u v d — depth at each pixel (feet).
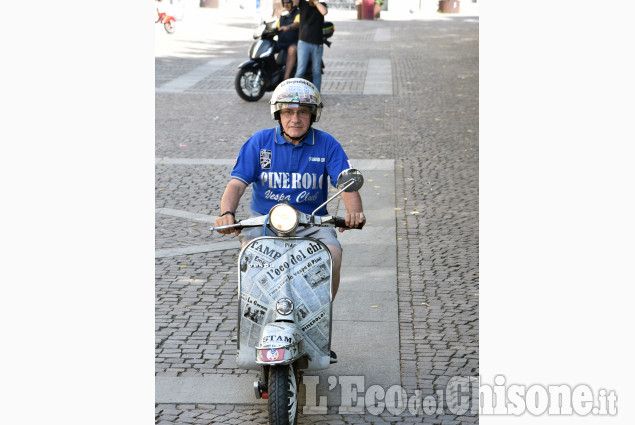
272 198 16.14
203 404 15.87
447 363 17.65
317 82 50.29
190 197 30.83
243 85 50.98
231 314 20.26
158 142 39.88
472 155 37.58
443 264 23.72
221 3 136.67
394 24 110.63
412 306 20.71
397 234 26.55
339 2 142.61
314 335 14.75
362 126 43.98
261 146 16.02
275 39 55.11
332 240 15.71
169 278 22.47
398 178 33.55
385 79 61.26
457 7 135.64
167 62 69.21
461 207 29.55
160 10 96.89
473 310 20.43
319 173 16.08
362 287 21.95
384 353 18.06
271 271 14.66
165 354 17.97
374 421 15.29
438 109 49.37
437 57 74.90
